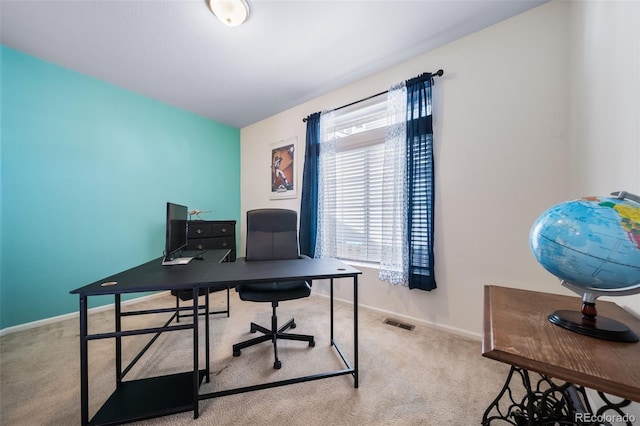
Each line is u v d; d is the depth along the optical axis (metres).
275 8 1.64
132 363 1.40
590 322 0.76
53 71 2.25
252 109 3.29
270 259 1.98
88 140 2.47
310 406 1.24
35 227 2.16
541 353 0.63
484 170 1.85
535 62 1.66
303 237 2.89
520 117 1.71
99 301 2.50
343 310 2.50
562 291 1.60
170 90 2.77
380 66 2.33
